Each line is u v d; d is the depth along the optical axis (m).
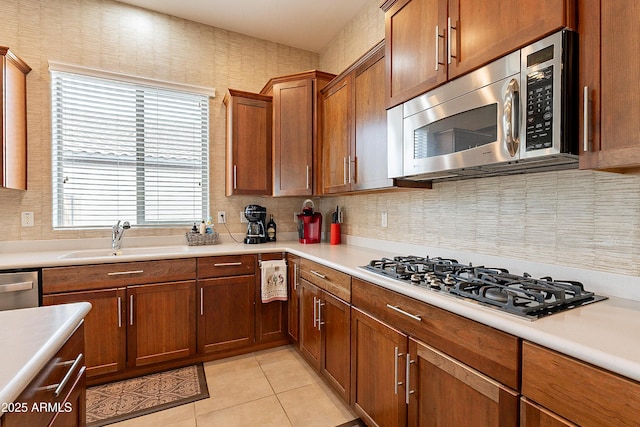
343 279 1.81
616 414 0.69
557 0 0.98
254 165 2.83
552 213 1.39
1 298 1.86
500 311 1.01
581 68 0.96
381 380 1.49
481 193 1.71
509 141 1.11
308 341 2.28
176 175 2.89
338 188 2.44
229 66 3.05
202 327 2.40
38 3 2.39
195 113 2.96
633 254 1.15
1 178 2.02
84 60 2.52
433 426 1.20
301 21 2.91
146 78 2.71
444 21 1.39
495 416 0.96
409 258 1.87
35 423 0.73
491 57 1.19
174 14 2.80
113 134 2.67
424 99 1.51
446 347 1.14
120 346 2.13
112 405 1.89
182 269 2.32
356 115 2.21
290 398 1.97
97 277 2.07
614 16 0.89
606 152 0.90
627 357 0.69
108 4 2.60
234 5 2.67
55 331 0.88
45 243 2.42
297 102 2.76
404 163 1.66
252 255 2.56
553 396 0.81
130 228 2.67
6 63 2.07
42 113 2.41
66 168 2.52
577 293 1.14
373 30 2.58
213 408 1.87
